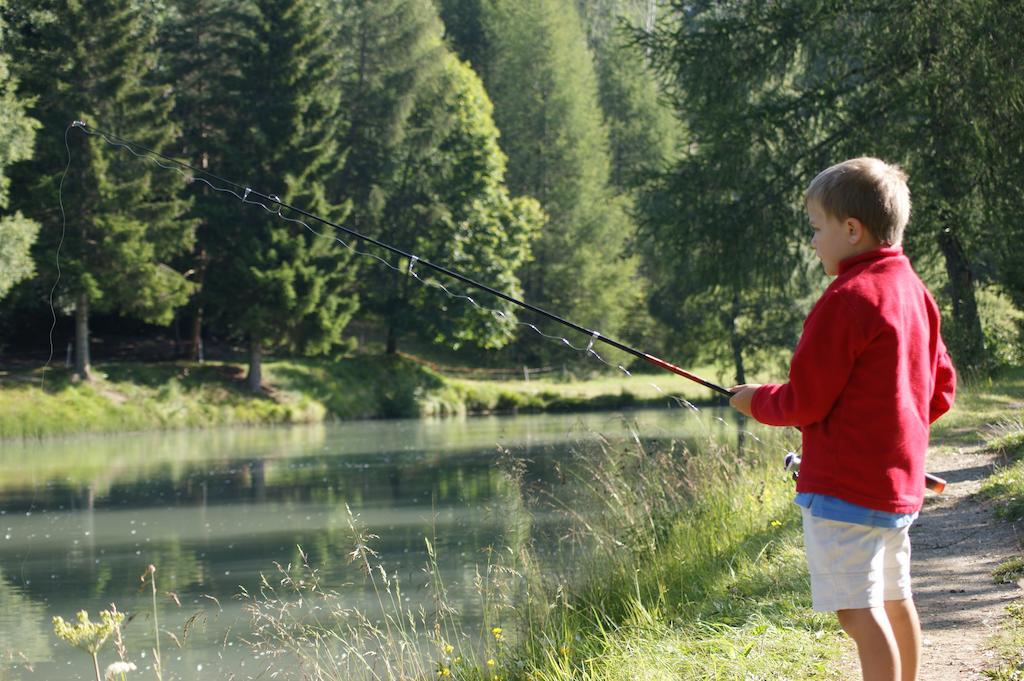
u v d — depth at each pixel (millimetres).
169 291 28750
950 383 2742
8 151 23141
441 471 15633
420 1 37062
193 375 30312
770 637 3963
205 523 11469
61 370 28188
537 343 40875
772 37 16594
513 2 45500
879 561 2490
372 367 34031
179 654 6199
